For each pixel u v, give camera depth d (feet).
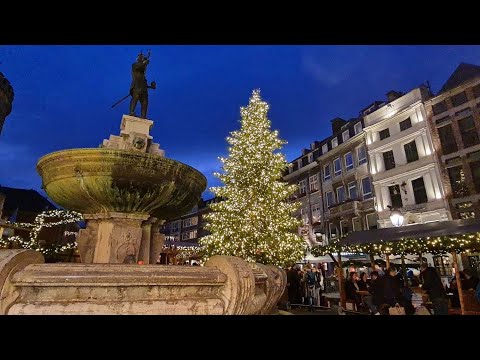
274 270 10.78
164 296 7.50
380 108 85.46
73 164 13.61
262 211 51.90
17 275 6.56
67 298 6.78
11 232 56.75
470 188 64.49
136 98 19.69
